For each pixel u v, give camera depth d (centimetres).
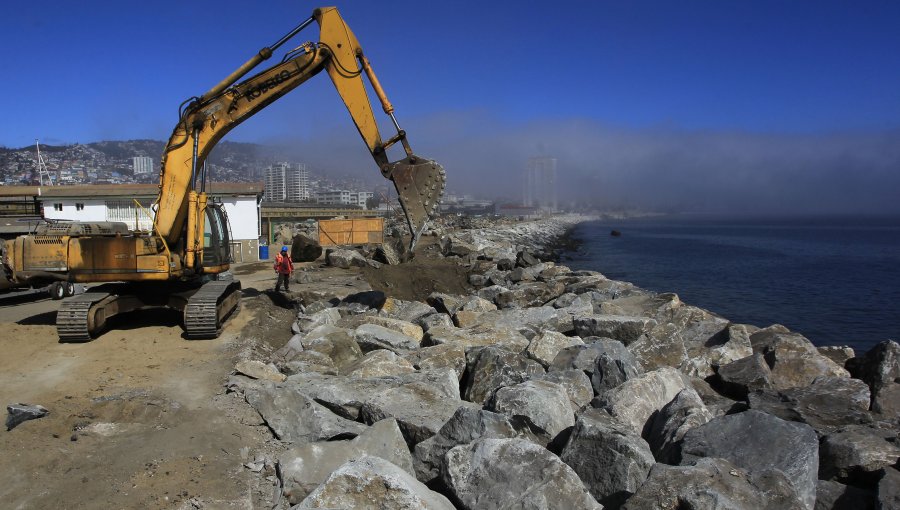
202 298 1203
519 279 2638
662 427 704
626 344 1204
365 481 496
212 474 640
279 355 1154
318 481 596
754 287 3309
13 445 692
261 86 1255
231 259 1645
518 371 955
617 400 755
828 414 813
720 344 1182
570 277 2478
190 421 781
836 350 1127
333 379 895
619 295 2006
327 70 1250
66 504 571
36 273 1210
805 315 2486
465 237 4559
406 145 1206
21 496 584
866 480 636
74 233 1320
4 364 1041
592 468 604
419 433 705
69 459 661
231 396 870
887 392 916
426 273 2628
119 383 937
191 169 1256
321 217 6588
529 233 7025
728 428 632
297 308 1677
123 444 706
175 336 1231
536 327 1363
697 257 5256
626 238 8488
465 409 657
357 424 743
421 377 883
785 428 614
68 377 968
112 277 1223
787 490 486
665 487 496
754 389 981
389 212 7575
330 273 2528
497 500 534
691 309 1473
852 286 3319
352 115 1240
